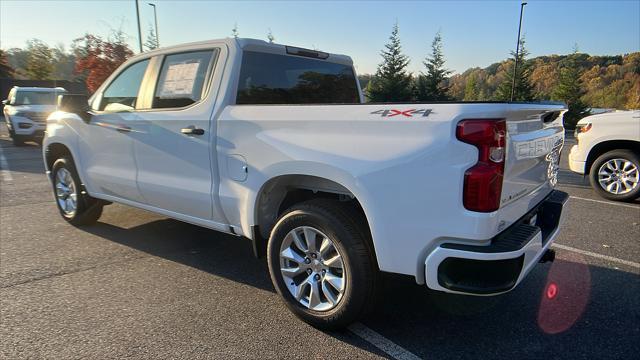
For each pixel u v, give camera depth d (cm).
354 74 489
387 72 4238
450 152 234
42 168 1007
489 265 236
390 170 253
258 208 328
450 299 349
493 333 300
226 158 338
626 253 446
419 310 331
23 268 406
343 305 284
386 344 286
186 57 389
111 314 322
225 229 359
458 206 235
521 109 250
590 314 324
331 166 274
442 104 243
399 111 252
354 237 277
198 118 356
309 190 335
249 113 325
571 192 749
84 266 412
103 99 466
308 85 429
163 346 281
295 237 305
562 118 348
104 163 458
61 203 545
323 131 283
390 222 257
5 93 3419
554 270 404
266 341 288
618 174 674
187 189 371
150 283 376
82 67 2022
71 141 495
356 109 270
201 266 415
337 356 273
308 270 306
